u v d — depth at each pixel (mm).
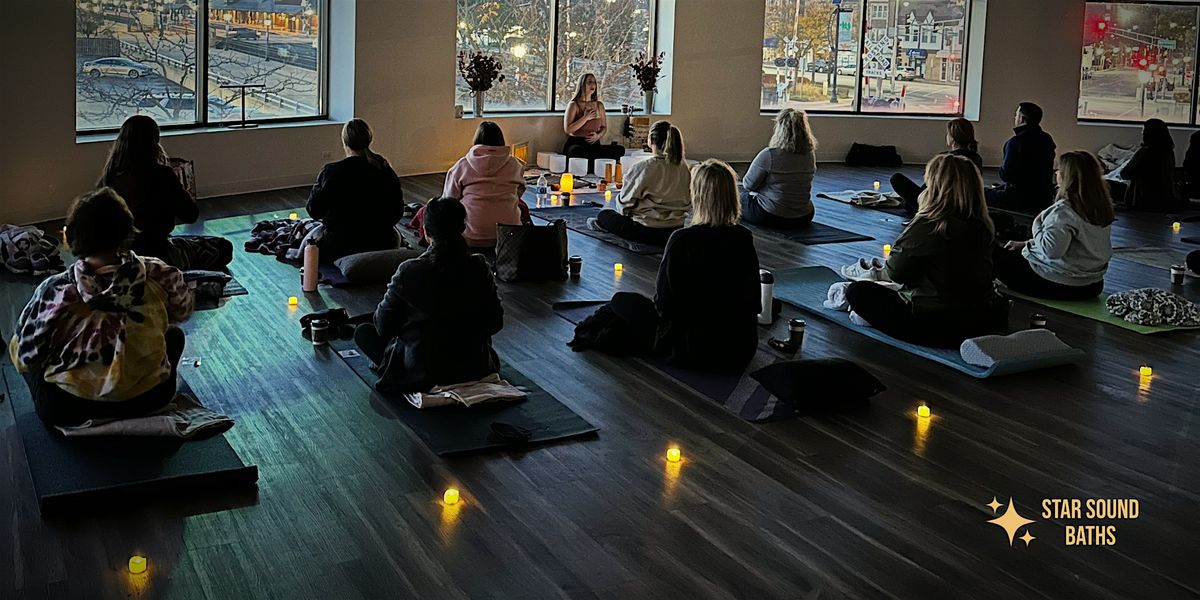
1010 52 13547
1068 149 13805
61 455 3939
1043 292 6840
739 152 13633
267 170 10047
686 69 13148
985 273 5676
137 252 6191
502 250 6988
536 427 4527
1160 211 10578
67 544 3484
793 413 4832
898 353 5719
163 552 3465
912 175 12711
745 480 4141
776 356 5578
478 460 4230
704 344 5301
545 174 11617
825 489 4086
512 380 5070
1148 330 6285
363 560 3465
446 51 11367
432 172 11508
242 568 3391
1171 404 5109
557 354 5527
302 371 5148
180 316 4215
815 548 3635
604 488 4031
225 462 3965
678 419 4723
